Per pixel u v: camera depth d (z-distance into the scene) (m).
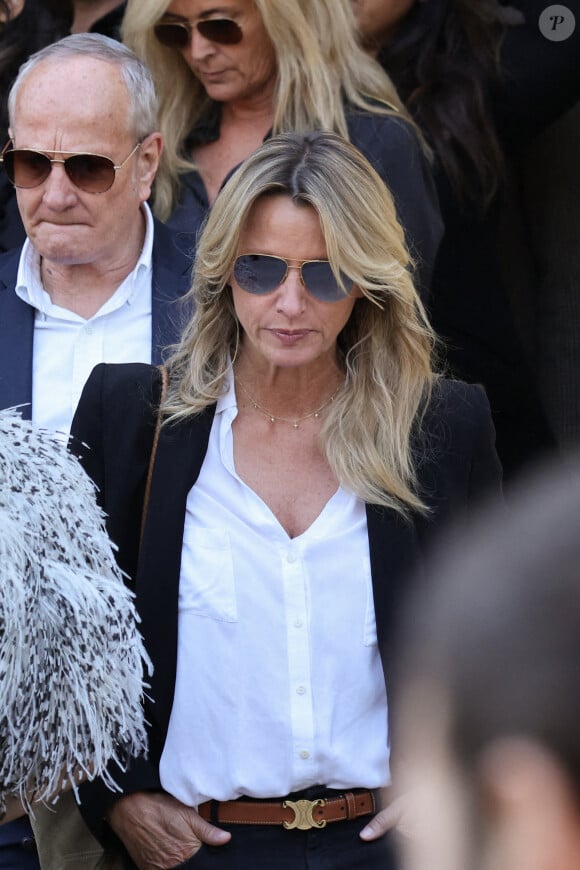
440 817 2.44
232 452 9.57
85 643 6.86
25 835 10.16
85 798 9.62
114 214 11.48
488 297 14.62
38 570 6.67
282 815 9.20
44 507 6.93
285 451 9.63
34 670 6.59
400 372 9.70
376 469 9.33
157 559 9.26
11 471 6.91
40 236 11.36
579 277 16.55
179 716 9.28
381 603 9.16
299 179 9.31
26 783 6.83
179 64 13.79
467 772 2.39
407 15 14.66
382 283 9.43
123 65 11.62
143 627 9.21
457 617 2.62
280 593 9.15
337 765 9.13
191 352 9.77
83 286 11.68
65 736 6.79
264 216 9.33
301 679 9.12
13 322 11.68
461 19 14.55
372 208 9.36
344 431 9.49
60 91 11.30
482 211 14.58
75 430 9.75
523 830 2.31
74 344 11.61
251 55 13.30
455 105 14.36
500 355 14.59
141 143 11.71
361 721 9.24
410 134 13.40
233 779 9.14
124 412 9.66
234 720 9.16
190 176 13.76
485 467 9.97
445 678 2.57
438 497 9.59
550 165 16.56
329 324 9.41
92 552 7.19
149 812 9.48
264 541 9.22
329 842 9.21
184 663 9.25
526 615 2.37
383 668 9.11
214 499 9.41
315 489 9.52
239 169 9.54
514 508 2.84
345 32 13.43
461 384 10.18
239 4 13.08
